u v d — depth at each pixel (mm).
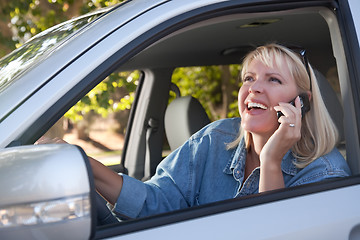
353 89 2016
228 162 2477
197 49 3463
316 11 2131
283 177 2250
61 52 1693
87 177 1294
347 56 2037
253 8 1975
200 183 2512
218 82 6078
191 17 1859
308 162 2207
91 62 1666
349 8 2072
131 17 1784
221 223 1666
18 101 1582
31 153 1324
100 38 1719
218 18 1950
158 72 3809
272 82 2232
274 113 2234
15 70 1896
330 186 1894
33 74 1649
